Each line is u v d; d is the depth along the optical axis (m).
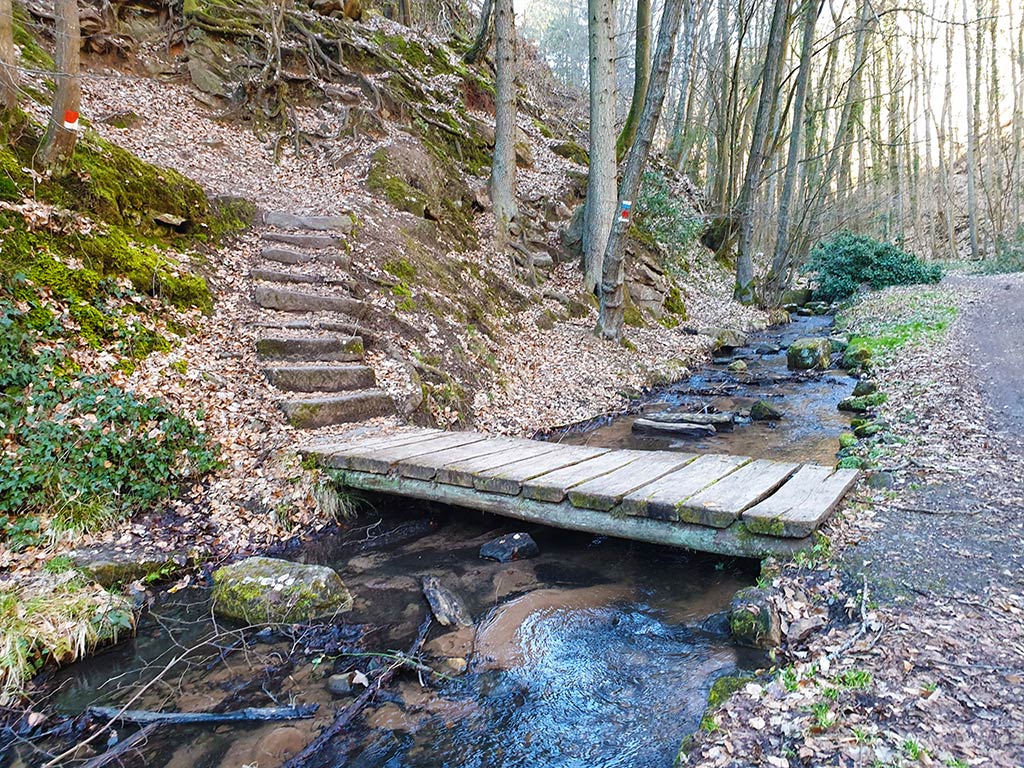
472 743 2.71
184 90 10.44
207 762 2.63
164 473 4.84
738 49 20.75
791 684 2.59
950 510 4.05
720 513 3.80
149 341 5.80
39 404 4.58
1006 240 26.75
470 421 7.69
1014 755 2.02
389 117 13.09
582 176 16.69
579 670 3.16
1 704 2.99
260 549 4.72
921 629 2.80
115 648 3.53
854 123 26.17
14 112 6.27
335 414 6.28
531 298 11.98
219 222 8.05
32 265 5.34
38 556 3.92
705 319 15.74
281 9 11.98
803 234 19.86
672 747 2.55
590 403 9.21
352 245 8.90
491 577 4.29
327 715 2.92
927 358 9.00
